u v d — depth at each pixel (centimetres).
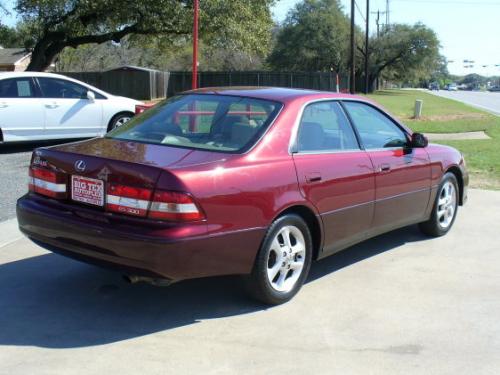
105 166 392
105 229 377
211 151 418
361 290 478
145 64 7294
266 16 2705
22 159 1073
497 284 498
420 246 605
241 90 502
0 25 2736
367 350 374
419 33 7644
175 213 368
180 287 474
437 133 1834
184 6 2403
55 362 348
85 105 1202
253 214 404
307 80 4516
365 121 536
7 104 1102
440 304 452
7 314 416
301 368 349
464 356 369
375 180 510
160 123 478
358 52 7569
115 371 339
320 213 457
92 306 433
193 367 346
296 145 450
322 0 7194
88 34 2681
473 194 860
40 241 429
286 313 428
